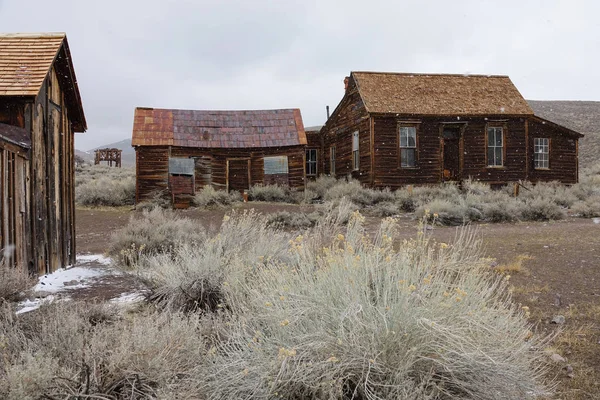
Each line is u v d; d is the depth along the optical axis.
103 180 27.92
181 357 3.41
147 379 3.10
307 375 3.04
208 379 3.33
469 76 25.89
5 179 6.54
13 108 7.32
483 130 23.17
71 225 9.70
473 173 23.08
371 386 3.04
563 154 24.66
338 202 18.12
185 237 9.55
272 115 26.09
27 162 7.39
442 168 22.89
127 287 6.89
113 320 4.57
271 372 3.07
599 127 74.00
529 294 6.37
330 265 3.87
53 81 8.82
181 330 3.75
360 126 23.66
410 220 15.55
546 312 5.66
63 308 4.39
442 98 23.75
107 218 18.58
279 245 6.57
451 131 24.03
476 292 3.81
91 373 3.08
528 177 23.81
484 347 3.18
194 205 21.97
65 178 9.40
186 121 24.64
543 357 4.37
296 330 3.39
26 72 7.63
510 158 23.47
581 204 16.81
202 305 5.45
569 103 107.88
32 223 7.50
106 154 56.22
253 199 22.80
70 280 7.54
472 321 3.20
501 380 3.13
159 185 22.72
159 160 22.83
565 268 7.81
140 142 22.55
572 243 10.04
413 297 3.43
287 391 3.05
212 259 5.91
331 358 2.91
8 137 6.68
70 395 2.80
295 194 22.61
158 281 5.83
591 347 4.61
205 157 23.61
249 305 4.29
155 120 24.12
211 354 3.48
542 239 10.70
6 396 2.66
